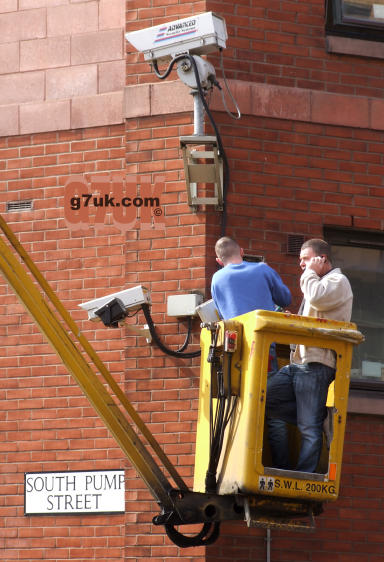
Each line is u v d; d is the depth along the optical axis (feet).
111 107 67.10
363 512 63.10
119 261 65.67
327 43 67.21
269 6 66.69
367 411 63.93
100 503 63.62
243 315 47.32
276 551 61.41
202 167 61.52
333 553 62.28
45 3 69.82
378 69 68.13
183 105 65.05
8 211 68.08
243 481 45.34
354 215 66.28
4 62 70.08
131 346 63.67
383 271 67.82
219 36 60.18
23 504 64.90
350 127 67.05
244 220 64.23
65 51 68.95
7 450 65.72
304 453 47.19
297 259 64.80
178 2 66.23
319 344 47.14
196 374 62.23
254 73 65.87
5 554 64.59
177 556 60.80
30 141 68.44
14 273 48.21
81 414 64.85
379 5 68.44
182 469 61.46
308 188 65.72
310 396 47.47
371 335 66.69
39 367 66.08
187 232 63.82
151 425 62.44
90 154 67.21
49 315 48.91
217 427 47.55
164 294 63.62
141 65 66.44
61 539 63.98
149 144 65.51
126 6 67.05
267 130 65.57
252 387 45.83
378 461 63.93
